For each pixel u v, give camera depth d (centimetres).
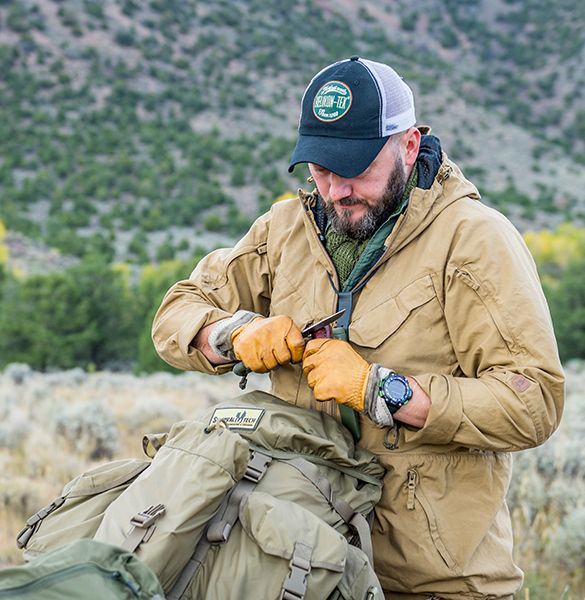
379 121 227
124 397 2108
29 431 1199
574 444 860
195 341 258
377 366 227
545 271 10538
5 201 17162
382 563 245
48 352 5322
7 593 156
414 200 239
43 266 13312
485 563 243
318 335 241
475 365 238
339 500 227
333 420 246
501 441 227
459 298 235
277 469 226
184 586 203
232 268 272
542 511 670
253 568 204
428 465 239
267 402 249
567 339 5291
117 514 209
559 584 567
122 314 5688
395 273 242
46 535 225
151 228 17575
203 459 211
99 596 164
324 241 254
